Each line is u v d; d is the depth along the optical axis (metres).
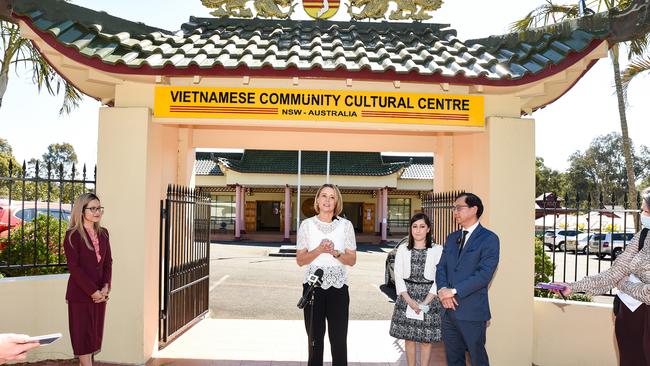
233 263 19.62
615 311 4.37
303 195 37.88
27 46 10.01
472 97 6.22
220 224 35.62
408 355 5.56
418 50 6.32
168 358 6.37
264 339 7.39
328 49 6.27
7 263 6.41
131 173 6.04
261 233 35.72
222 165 32.78
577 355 6.18
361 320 9.00
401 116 6.11
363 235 35.72
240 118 6.03
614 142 52.03
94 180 6.63
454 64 5.79
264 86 6.05
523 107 7.09
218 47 6.15
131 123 6.05
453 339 4.80
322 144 8.22
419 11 6.88
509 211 6.15
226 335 7.58
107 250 5.23
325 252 4.65
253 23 7.18
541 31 6.18
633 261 4.15
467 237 4.78
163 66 5.48
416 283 5.34
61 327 6.29
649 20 5.51
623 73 11.49
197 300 8.48
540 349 6.41
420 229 5.34
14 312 6.01
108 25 6.04
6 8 5.33
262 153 34.34
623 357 4.25
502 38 6.51
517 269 6.14
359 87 6.12
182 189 7.35
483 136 6.38
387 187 33.38
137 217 6.03
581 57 5.73
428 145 8.23
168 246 6.70
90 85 6.61
